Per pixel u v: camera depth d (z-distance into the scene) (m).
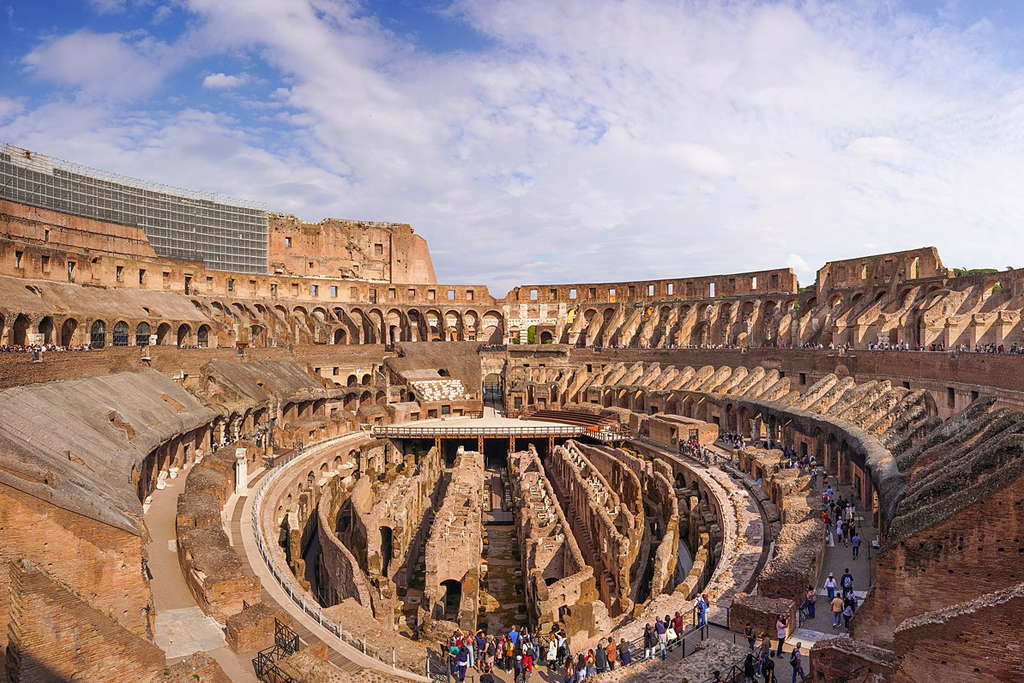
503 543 54.19
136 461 39.66
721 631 28.91
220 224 105.12
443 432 80.56
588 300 124.69
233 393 69.44
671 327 112.31
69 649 20.19
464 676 27.11
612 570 40.94
